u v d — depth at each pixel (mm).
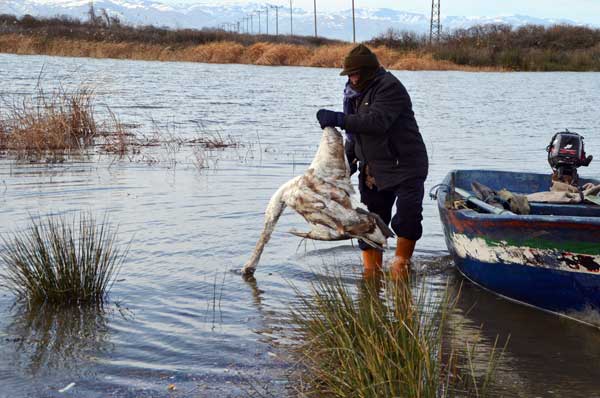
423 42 68188
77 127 14820
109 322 5453
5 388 4410
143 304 5816
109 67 41031
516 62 61344
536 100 28656
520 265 5922
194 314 5641
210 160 12477
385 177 6492
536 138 16844
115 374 4637
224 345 5074
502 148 14977
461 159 13344
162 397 4352
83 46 53906
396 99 6176
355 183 10812
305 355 4766
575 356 5051
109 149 13234
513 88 36000
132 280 6328
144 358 4871
